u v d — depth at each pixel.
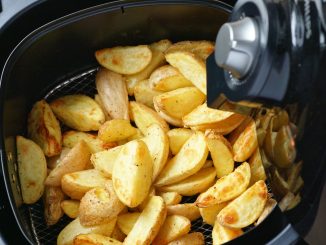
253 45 0.30
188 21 0.55
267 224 0.40
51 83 0.56
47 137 0.50
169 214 0.47
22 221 0.41
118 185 0.45
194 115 0.49
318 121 0.30
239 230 0.45
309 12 0.29
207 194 0.46
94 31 0.54
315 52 0.29
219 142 0.47
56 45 0.53
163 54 0.56
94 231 0.46
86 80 0.57
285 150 0.34
